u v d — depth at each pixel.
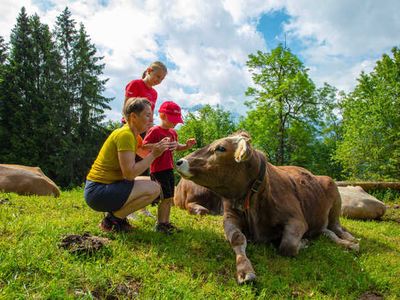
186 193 7.33
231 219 4.74
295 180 5.75
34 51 42.53
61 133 39.97
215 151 4.38
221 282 3.61
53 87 41.22
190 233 4.89
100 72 44.88
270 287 3.63
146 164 4.23
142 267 3.50
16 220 4.32
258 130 31.80
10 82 40.84
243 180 4.49
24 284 2.85
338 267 4.44
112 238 4.24
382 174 29.44
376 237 6.37
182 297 3.12
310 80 30.94
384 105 29.02
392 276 4.35
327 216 6.03
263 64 31.25
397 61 30.28
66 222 4.53
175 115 4.85
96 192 4.25
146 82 5.70
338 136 44.41
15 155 37.16
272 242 5.05
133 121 4.27
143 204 4.40
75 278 3.07
